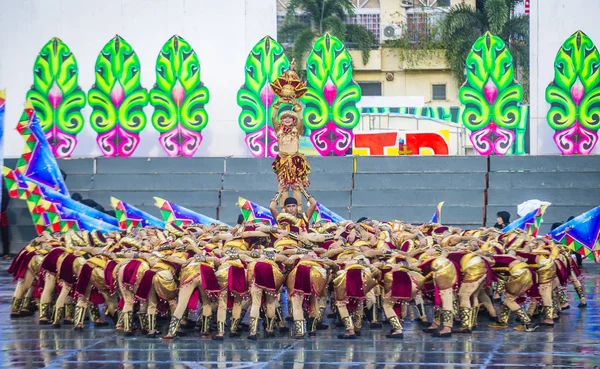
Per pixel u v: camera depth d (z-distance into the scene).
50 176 28.25
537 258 17.64
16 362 13.86
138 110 32.22
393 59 60.25
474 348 14.93
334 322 18.70
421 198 31.02
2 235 32.56
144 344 15.62
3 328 17.77
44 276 18.31
